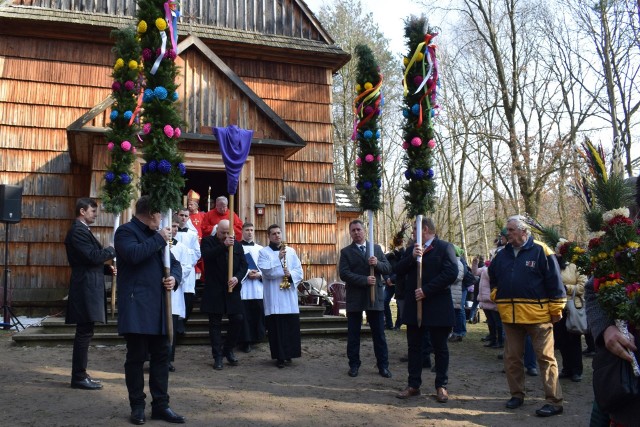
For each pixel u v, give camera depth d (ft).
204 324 31.60
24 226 41.37
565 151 72.13
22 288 40.91
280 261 25.72
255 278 29.07
